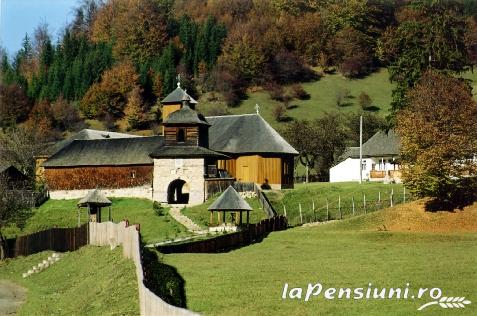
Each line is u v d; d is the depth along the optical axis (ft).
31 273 180.24
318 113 567.59
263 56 628.69
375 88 615.98
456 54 260.21
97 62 628.28
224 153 280.31
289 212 236.63
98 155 285.84
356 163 345.10
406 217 189.16
